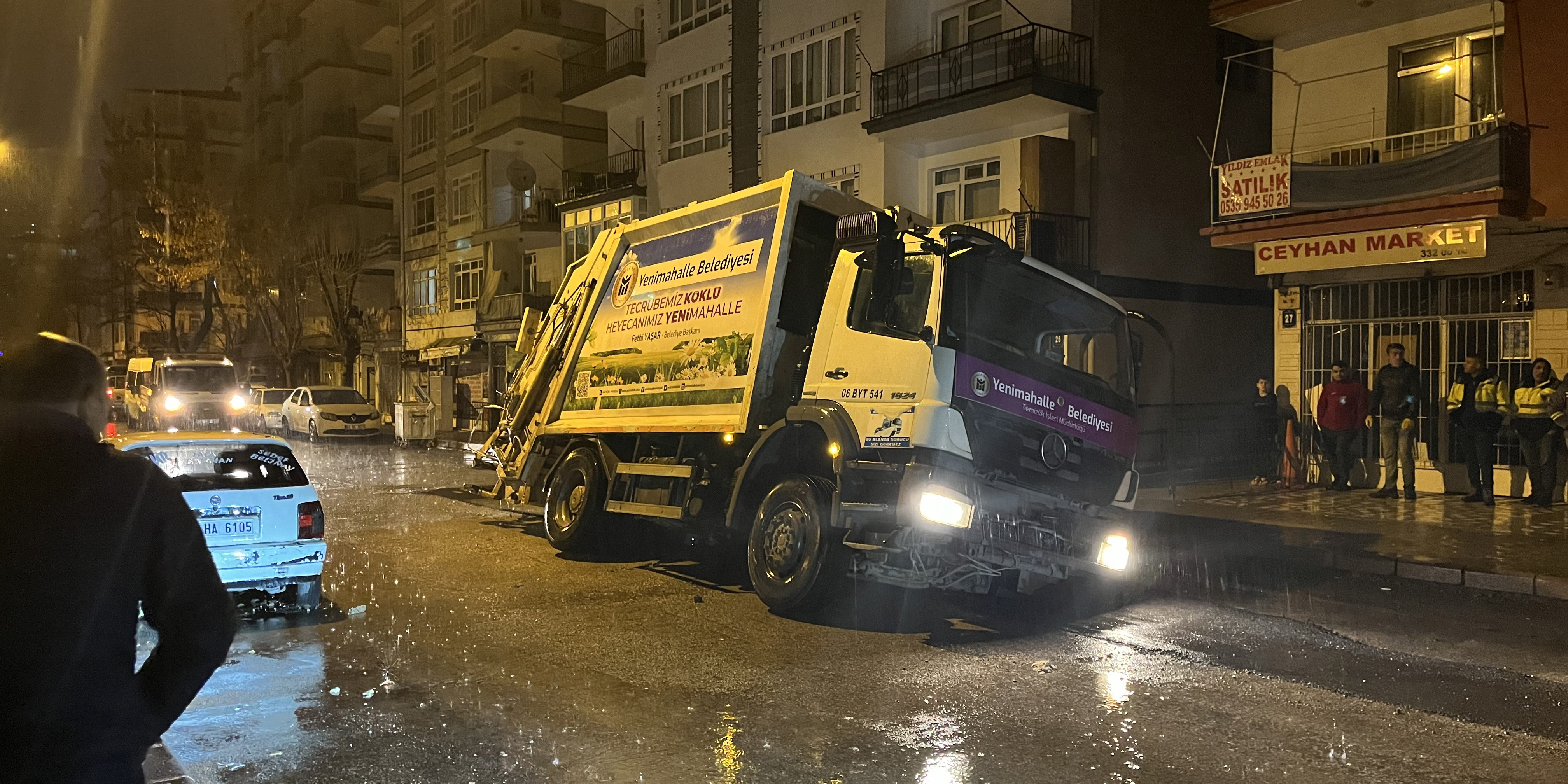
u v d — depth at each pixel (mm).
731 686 6066
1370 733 5336
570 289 12148
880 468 7348
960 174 20672
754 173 24297
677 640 7199
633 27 29391
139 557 2221
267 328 43844
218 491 7633
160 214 44750
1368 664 6738
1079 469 7988
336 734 5203
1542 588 8984
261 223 44812
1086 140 18750
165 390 27656
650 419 10062
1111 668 6570
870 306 7430
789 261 8852
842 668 6496
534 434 11977
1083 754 4969
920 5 21016
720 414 9078
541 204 34188
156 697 2227
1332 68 16172
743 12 24641
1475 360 14016
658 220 10492
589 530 10680
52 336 2350
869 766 4781
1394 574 9867
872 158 21219
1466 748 5113
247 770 4719
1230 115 21078
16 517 2127
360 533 12414
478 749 4996
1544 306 14180
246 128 63688
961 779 4637
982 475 7266
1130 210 19156
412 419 30000
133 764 2209
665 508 9461
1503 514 13055
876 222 7680
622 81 28562
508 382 13297
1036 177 18281
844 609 8281
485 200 36156
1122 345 8664
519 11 35031
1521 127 13070
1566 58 12961
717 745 5062
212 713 5527
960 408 7191
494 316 34219
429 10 41094
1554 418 13219
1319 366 16672
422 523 13359
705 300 9562
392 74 50250
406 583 9227
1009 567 7590
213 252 44688
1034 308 7930
